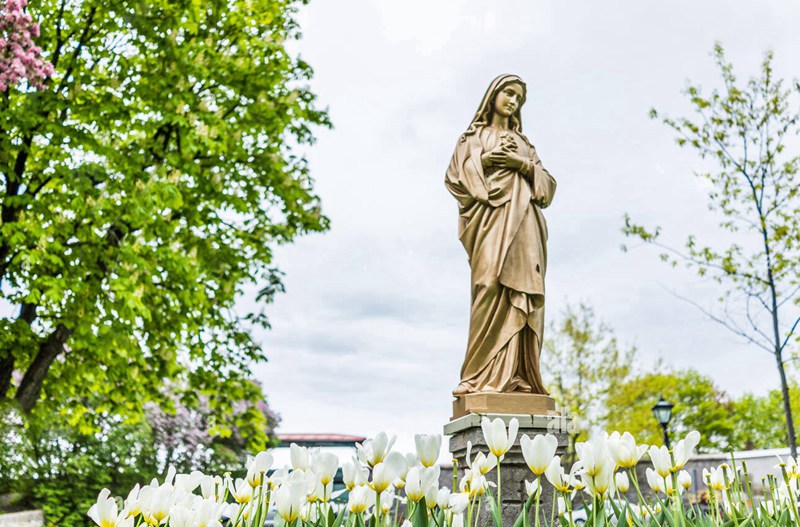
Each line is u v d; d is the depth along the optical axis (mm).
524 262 9484
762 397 43844
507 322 9328
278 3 15500
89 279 12156
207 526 2760
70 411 14375
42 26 13391
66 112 13047
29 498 8867
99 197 11898
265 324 15516
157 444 22047
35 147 12367
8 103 12086
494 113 10336
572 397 32531
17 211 12445
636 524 3004
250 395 15633
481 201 9562
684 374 41562
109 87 13383
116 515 2723
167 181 12070
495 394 8930
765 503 3633
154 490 2752
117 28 13188
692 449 3057
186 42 14305
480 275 9453
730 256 15227
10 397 12227
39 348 12734
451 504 2861
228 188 14547
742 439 41781
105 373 13547
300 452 3148
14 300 12836
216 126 13555
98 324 12008
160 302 13539
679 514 2988
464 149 10039
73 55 13484
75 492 13805
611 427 33719
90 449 15508
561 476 3012
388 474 2779
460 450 9109
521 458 8477
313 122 16344
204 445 23062
